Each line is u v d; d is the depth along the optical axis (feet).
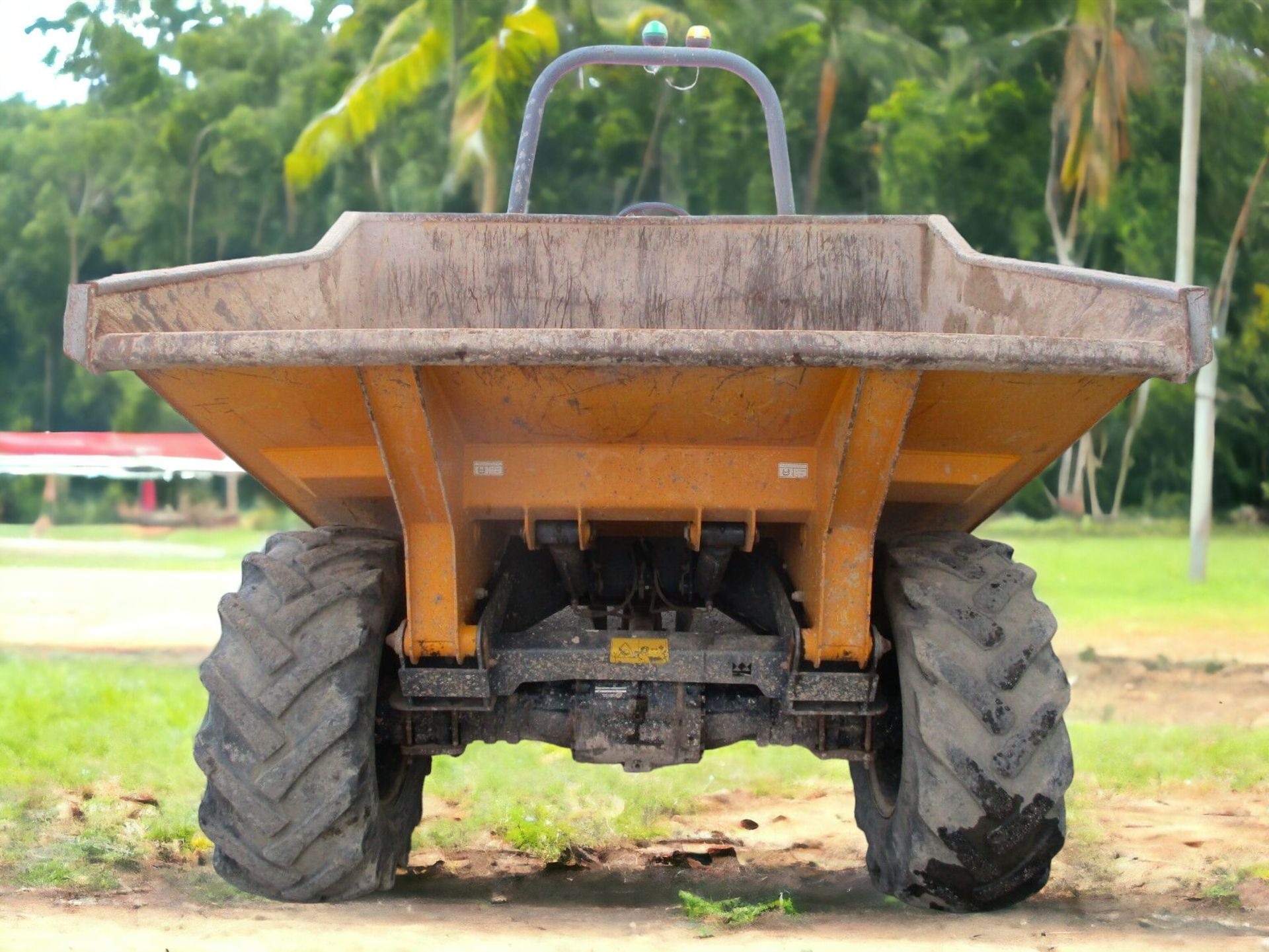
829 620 14.26
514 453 14.47
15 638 39.68
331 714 13.55
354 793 13.58
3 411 156.66
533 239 19.40
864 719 15.44
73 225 154.51
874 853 15.55
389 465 13.58
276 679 13.62
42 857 16.53
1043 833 13.64
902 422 13.32
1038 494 125.90
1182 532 112.98
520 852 18.60
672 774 22.89
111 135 153.38
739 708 15.52
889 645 14.37
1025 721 13.53
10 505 129.29
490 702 14.58
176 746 23.34
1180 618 46.93
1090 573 66.74
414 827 16.90
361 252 19.31
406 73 100.73
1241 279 122.21
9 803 19.36
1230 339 121.60
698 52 22.65
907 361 12.23
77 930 13.29
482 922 14.02
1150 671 35.12
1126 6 100.37
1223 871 16.76
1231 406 123.44
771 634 15.52
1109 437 130.72
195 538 88.58
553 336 12.13
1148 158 114.83
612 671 14.71
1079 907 15.12
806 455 14.46
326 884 13.91
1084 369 12.41
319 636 13.82
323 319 18.21
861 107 130.31
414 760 16.75
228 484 117.39
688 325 19.49
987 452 14.88
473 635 14.24
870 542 14.19
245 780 13.47
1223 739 24.75
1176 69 108.78
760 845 19.33
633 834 19.49
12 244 156.46
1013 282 16.81
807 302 19.48
